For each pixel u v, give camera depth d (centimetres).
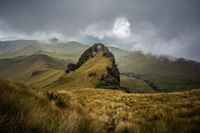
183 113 358
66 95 695
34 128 139
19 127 128
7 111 152
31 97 284
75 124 190
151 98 1148
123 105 901
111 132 276
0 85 293
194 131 179
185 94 1152
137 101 1074
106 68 7412
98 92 1936
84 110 423
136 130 252
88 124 232
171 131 202
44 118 174
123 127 274
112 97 1380
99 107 762
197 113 328
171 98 1059
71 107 400
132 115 540
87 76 7425
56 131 152
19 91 314
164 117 353
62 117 208
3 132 108
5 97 187
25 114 152
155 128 249
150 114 486
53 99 425
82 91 2036
